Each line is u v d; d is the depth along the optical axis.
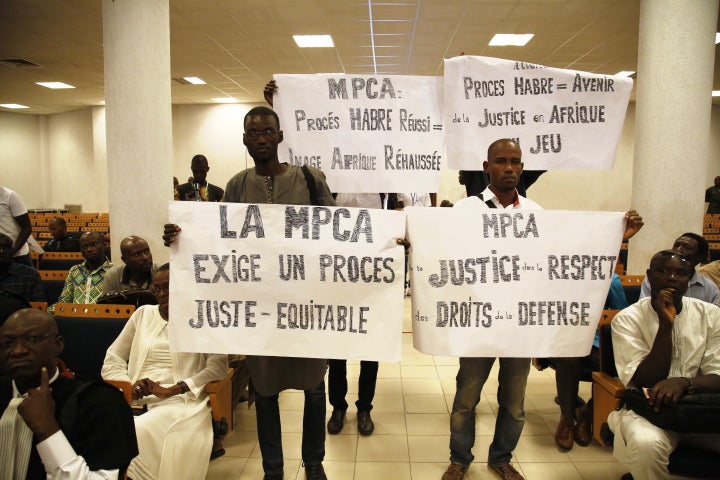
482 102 2.71
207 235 1.99
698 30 4.29
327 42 8.23
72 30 7.62
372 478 2.51
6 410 1.42
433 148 2.80
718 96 12.58
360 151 2.81
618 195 13.61
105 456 1.39
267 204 1.99
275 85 2.82
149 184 4.39
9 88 11.98
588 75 2.67
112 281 3.04
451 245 2.05
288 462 2.66
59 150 16.03
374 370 2.96
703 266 3.54
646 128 4.48
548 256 2.07
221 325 1.99
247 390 3.38
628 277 3.33
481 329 2.06
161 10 4.45
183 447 2.15
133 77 4.31
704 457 1.98
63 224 6.20
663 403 1.95
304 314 1.99
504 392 2.35
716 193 11.27
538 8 6.72
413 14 6.94
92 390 1.44
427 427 3.07
